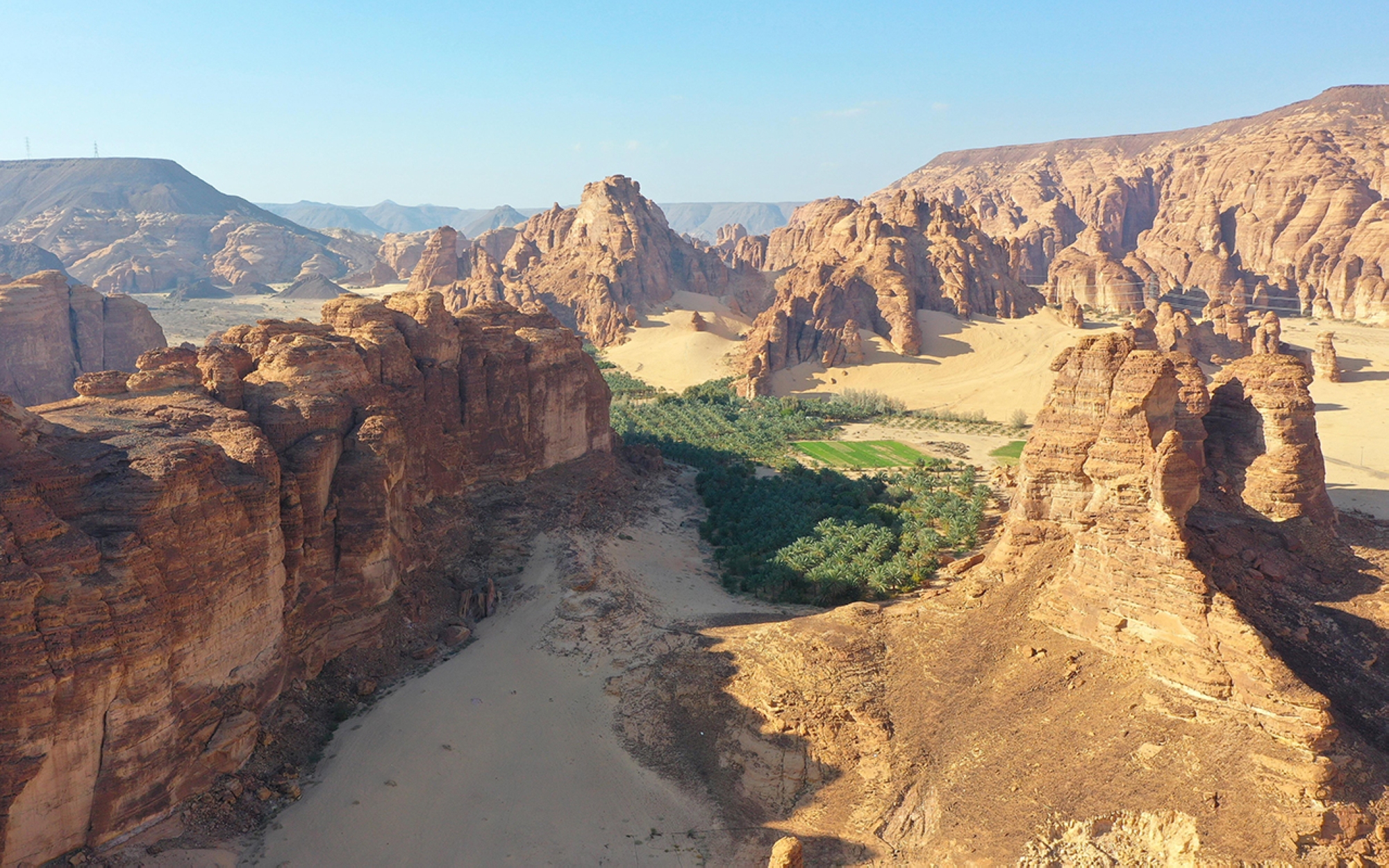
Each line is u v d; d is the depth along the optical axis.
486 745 50.28
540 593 69.50
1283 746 37.78
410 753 49.06
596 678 57.50
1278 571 49.31
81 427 46.72
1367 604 48.41
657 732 51.94
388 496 60.78
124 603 38.41
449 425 86.31
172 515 42.03
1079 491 55.50
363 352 73.38
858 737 48.75
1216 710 40.16
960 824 40.94
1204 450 66.69
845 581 75.31
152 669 39.59
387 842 42.66
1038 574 53.09
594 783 47.72
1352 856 34.78
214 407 54.97
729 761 49.06
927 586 75.25
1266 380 69.25
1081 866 37.31
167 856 38.88
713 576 83.50
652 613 68.06
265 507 48.50
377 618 59.25
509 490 91.94
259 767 46.22
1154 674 42.88
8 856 35.00
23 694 34.84
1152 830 37.41
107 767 38.12
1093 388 55.62
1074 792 39.91
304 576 54.78
